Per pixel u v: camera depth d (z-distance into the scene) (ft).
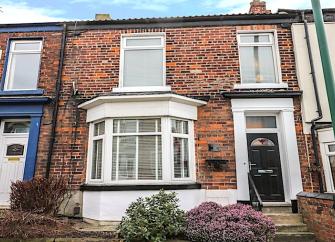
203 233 16.01
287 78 25.73
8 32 28.60
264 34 27.61
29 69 27.96
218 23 27.55
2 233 16.67
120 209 21.72
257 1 29.91
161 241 16.10
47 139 25.14
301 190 22.72
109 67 26.84
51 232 17.88
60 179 22.36
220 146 24.17
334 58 25.39
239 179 23.29
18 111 25.79
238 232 15.30
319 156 23.34
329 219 17.20
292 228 19.70
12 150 26.03
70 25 28.35
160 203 18.15
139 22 27.91
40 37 28.25
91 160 24.38
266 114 25.53
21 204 20.54
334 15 27.02
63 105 25.96
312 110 24.22
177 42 27.17
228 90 25.53
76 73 26.81
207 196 23.09
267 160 24.50
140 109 23.70
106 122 23.76
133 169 22.91
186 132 24.59
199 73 26.11
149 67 27.09
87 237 17.35
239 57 26.68
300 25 26.63
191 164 23.75
